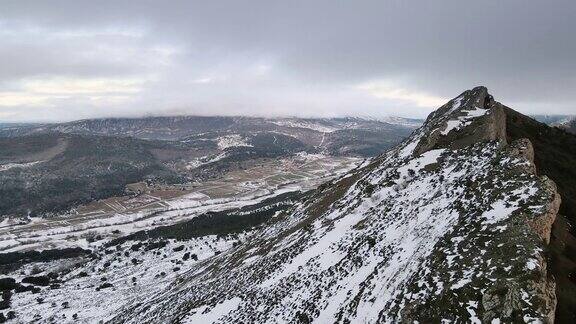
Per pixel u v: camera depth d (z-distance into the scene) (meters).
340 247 45.28
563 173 52.59
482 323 21.45
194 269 117.00
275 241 73.69
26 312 123.81
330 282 38.69
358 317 29.53
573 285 24.81
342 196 67.56
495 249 24.92
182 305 66.81
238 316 46.34
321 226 59.06
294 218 84.44
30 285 153.00
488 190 32.06
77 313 115.44
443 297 24.05
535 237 24.33
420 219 36.84
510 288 21.72
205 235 195.50
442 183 41.28
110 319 95.50
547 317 20.31
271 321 39.53
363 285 33.22
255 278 56.06
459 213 31.92
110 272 161.75
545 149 59.16
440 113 69.88
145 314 77.50
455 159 45.62
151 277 143.88
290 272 48.84
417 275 27.80
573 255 28.12
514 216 26.86
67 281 156.88
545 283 22.02
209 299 60.19
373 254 37.41
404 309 25.55
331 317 32.66
